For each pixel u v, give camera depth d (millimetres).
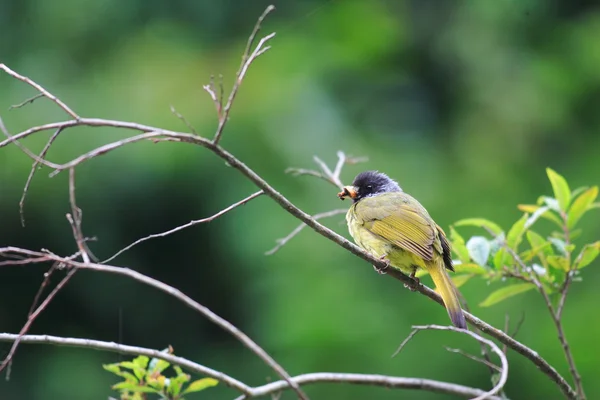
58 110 15398
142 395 6539
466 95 17984
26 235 15008
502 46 18266
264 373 13859
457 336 13188
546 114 17516
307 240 14398
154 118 15234
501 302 13531
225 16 16828
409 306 13508
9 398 14875
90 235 15016
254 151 15195
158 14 16703
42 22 16391
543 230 15047
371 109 17391
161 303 15516
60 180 14758
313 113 16062
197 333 15547
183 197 15047
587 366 13250
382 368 13203
